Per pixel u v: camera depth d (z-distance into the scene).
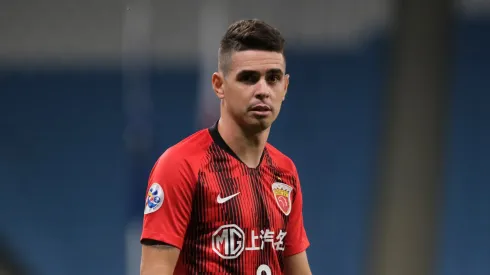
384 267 26.84
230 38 8.47
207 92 37.38
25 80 43.66
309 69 43.09
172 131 42.50
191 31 41.97
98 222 42.38
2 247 42.41
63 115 43.53
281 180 9.12
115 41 42.62
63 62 43.34
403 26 26.17
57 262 42.28
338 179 42.06
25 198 43.12
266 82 8.42
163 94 42.75
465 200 40.81
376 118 42.19
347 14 42.06
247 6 41.62
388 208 26.73
